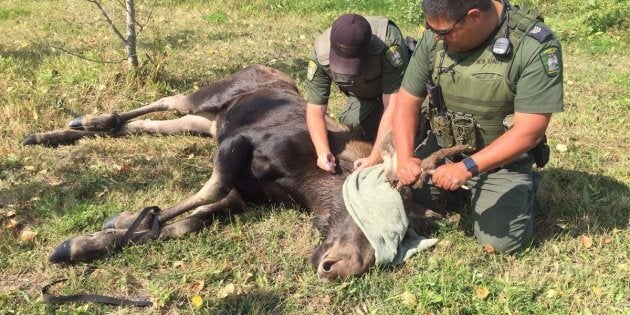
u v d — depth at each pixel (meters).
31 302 3.29
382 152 3.72
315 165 4.12
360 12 10.75
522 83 3.24
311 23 10.08
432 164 3.27
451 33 3.13
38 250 3.75
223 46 8.26
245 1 11.28
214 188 4.02
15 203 4.25
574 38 9.38
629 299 3.46
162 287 3.41
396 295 3.39
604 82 7.26
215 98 5.15
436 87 3.50
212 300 3.33
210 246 3.81
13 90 5.88
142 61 6.51
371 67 4.20
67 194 4.39
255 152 4.20
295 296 3.39
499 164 3.24
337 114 5.85
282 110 4.56
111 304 3.30
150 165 4.88
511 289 3.42
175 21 9.91
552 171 4.90
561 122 5.96
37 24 9.51
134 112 5.41
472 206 3.91
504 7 3.31
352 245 3.54
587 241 3.92
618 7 9.88
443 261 3.70
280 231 4.00
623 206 4.36
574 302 3.41
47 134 5.12
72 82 6.10
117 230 3.87
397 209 3.67
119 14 10.15
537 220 4.25
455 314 3.27
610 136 5.70
